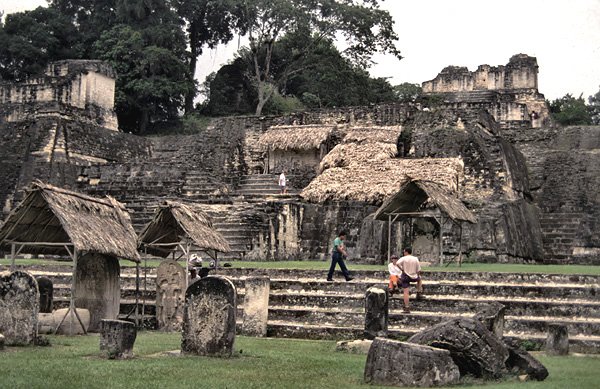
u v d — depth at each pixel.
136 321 17.31
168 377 10.07
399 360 9.92
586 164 37.47
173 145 39.47
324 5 47.81
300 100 52.16
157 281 17.31
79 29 52.25
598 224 34.56
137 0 49.09
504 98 50.94
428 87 53.22
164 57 48.19
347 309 17.03
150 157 38.94
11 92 40.72
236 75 53.72
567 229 34.41
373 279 18.69
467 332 10.53
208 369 10.80
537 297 16.64
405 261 16.36
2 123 37.38
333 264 18.28
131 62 48.72
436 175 30.11
